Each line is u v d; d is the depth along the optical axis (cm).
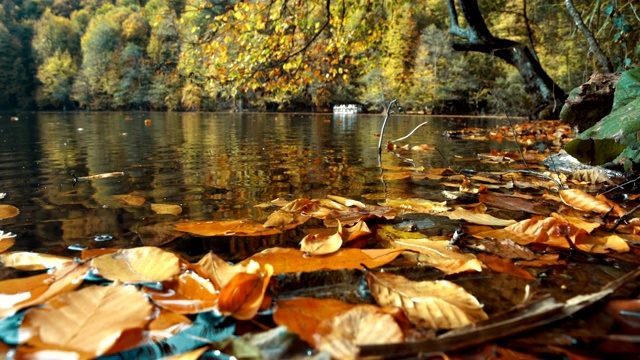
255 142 450
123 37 4250
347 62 507
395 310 57
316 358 47
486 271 78
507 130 624
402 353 47
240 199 150
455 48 633
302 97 2892
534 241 95
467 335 50
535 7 791
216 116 1758
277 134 601
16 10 6000
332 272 75
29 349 46
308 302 62
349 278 72
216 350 49
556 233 95
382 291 65
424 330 54
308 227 108
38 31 5203
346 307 60
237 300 60
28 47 5231
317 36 444
